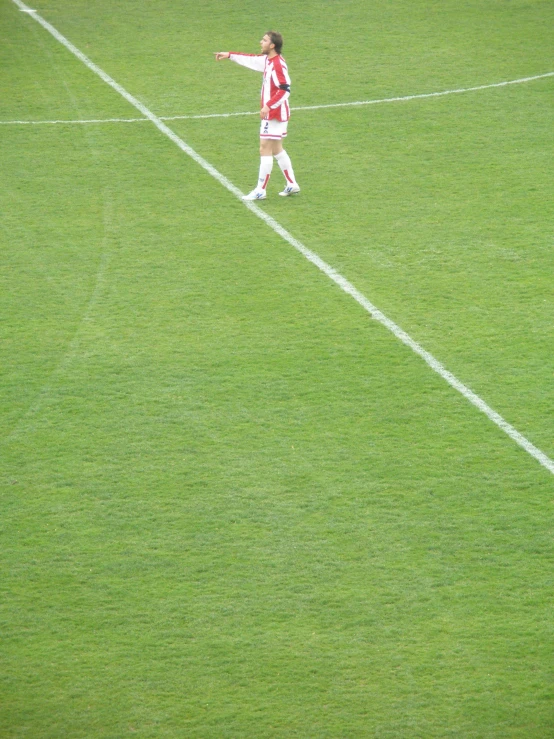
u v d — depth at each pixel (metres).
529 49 71.44
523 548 26.94
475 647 23.83
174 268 42.34
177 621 24.64
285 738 21.48
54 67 68.75
